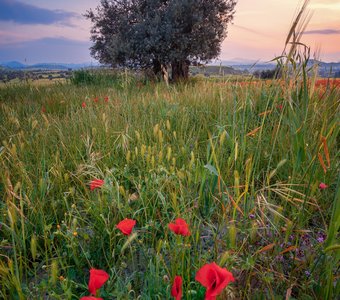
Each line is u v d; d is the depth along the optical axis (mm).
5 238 2121
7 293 1723
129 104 4461
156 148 2982
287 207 2242
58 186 2566
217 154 2678
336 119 2523
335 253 1627
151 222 2031
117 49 15672
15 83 9570
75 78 12289
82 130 3707
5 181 2305
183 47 15141
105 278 1230
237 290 1606
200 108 4332
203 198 2352
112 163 3025
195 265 1698
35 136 3443
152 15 16312
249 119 3477
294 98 2990
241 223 2008
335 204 1608
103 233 2000
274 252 1768
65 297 1577
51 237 1948
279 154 2820
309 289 1618
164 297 1574
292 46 2236
